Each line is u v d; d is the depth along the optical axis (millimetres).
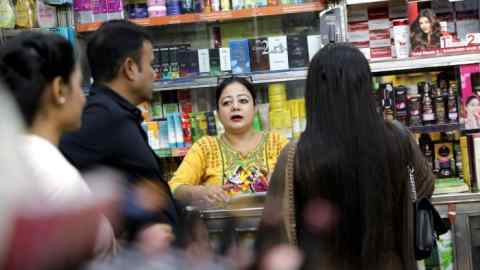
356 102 1857
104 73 2305
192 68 4207
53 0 4059
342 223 1760
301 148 1854
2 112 268
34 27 4031
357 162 1803
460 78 3605
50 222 270
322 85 1881
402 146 1883
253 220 1065
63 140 2109
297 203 1848
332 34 3881
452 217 3295
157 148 4141
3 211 258
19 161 266
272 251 419
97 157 2121
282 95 4078
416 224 2014
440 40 3674
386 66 3699
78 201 288
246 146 3225
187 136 4125
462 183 3480
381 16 4133
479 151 3402
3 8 3754
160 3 4234
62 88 1509
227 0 4223
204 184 3207
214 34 4379
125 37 2314
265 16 4336
